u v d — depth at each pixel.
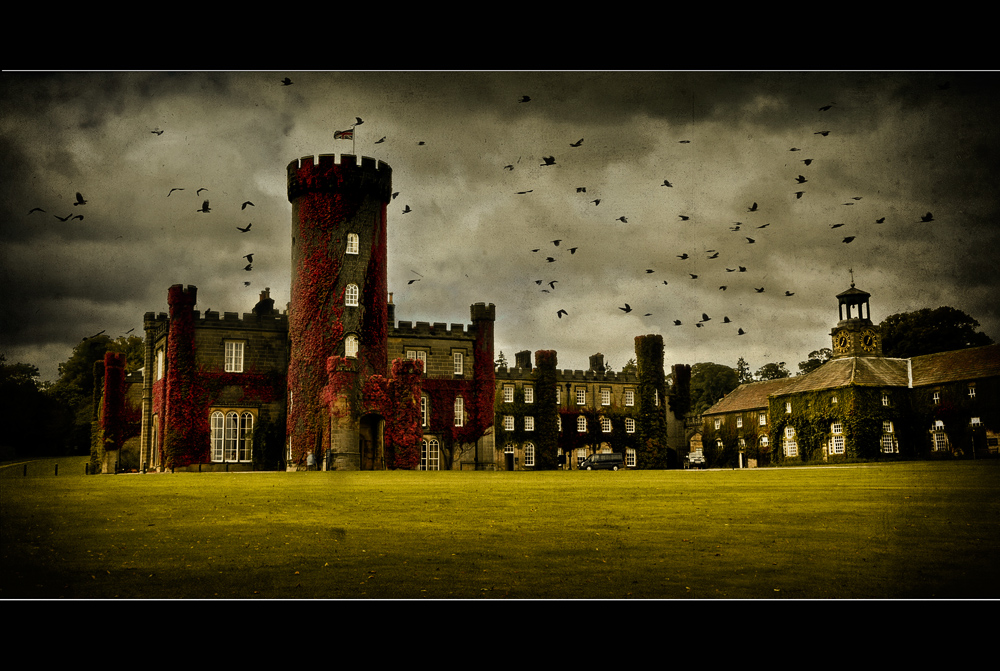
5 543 16.86
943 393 71.62
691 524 19.31
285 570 14.76
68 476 43.12
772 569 14.83
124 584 13.92
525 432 76.88
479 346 70.56
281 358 61.00
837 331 77.38
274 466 59.62
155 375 62.16
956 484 30.53
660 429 79.00
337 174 58.00
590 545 16.67
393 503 23.81
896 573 14.59
